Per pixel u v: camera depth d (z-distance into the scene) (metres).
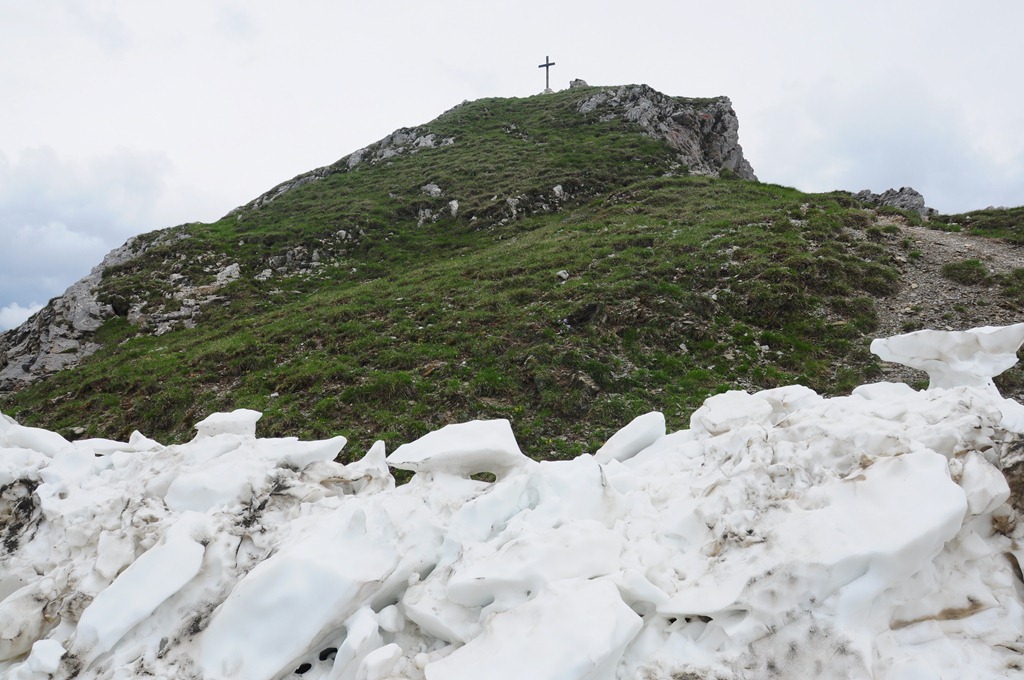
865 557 3.26
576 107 43.22
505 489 4.46
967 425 3.96
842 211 21.52
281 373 14.12
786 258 16.78
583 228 23.48
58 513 4.50
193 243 28.42
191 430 12.95
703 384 12.34
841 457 4.10
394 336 15.27
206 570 3.93
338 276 25.11
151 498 4.61
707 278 16.64
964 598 3.51
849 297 15.17
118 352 20.81
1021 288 14.60
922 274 16.22
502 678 2.99
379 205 31.64
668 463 5.31
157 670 3.47
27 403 17.39
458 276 19.72
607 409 11.43
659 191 27.45
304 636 3.40
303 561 3.58
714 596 3.44
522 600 3.58
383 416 11.70
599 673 3.11
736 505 3.98
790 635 3.22
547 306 15.50
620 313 14.73
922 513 3.35
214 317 22.58
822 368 12.61
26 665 3.48
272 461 4.98
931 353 5.27
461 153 37.78
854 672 3.06
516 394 12.16
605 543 3.92
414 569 4.05
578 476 4.42
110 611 3.62
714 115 40.84
